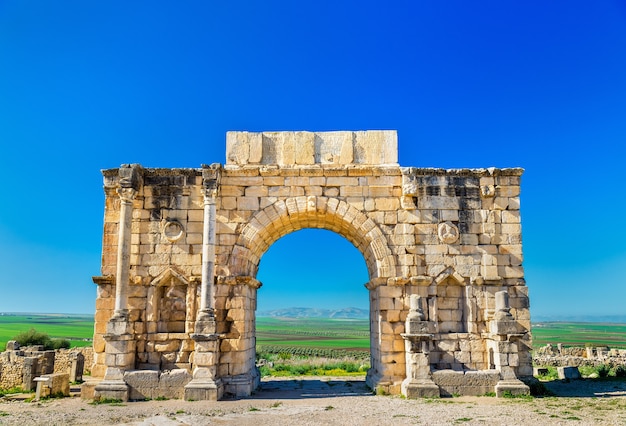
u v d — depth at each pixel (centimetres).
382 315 2372
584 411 1811
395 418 1714
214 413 1872
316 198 2466
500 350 2220
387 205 2466
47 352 3089
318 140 2559
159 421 1734
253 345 2661
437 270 2411
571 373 2977
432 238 2439
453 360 2328
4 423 1702
